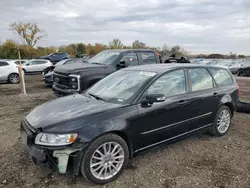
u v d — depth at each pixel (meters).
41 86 12.29
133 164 3.38
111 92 3.71
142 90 3.39
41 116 3.05
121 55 7.18
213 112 4.33
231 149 3.95
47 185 2.85
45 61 19.52
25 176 3.03
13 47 45.44
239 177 3.07
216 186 2.86
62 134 2.66
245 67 19.86
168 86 3.70
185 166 3.35
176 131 3.71
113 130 2.93
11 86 12.29
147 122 3.29
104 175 2.92
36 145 2.70
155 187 2.83
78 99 3.66
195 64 4.41
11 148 3.86
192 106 3.89
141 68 4.18
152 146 3.43
